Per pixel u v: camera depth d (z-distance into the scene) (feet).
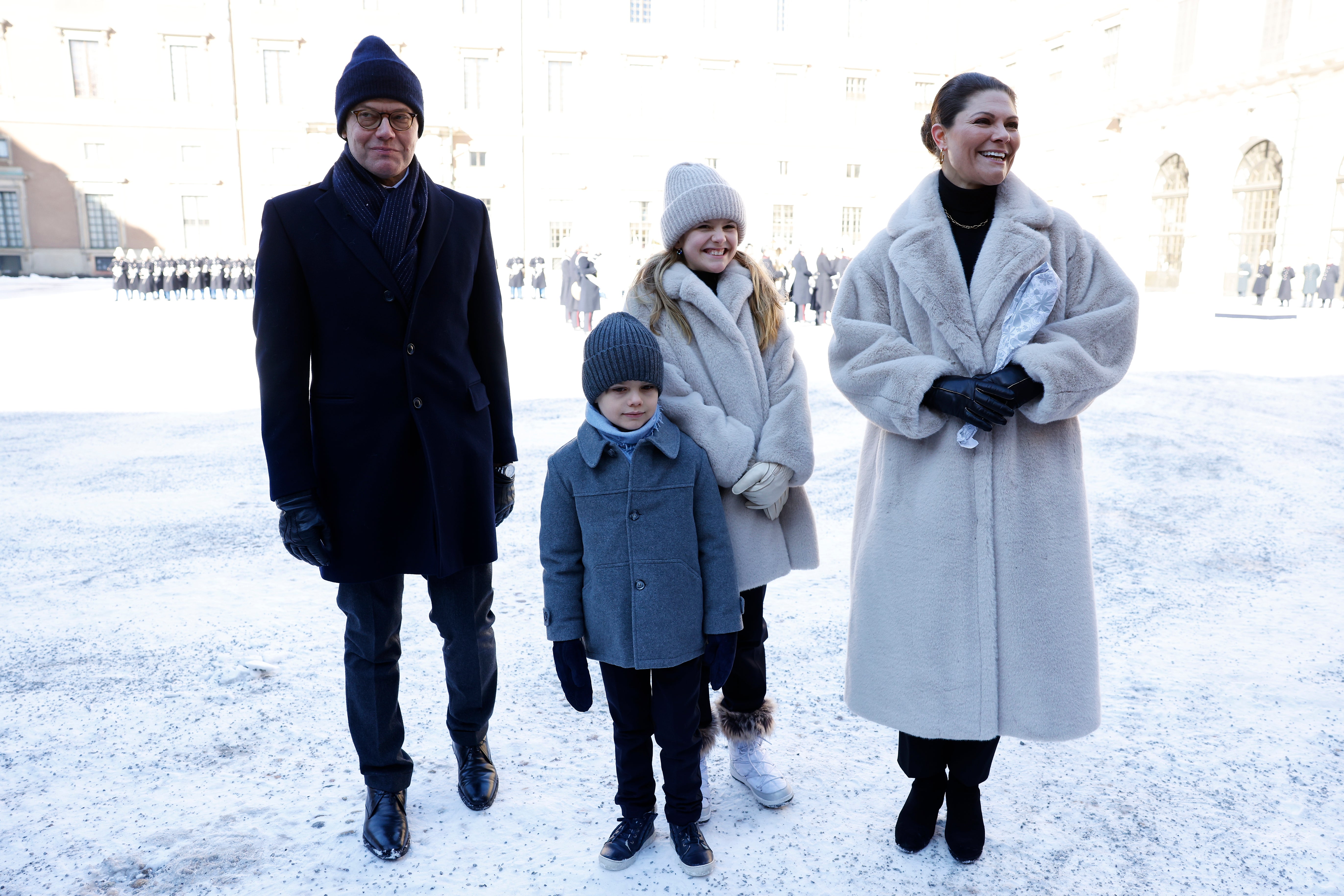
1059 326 6.22
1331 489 17.28
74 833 7.00
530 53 126.31
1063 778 7.68
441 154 120.88
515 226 129.08
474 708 7.43
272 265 6.50
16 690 9.58
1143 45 95.61
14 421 25.89
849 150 136.98
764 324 7.36
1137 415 24.54
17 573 13.38
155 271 91.09
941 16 136.87
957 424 6.31
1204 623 11.05
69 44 120.78
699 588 6.56
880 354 6.41
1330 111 73.77
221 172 125.59
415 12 123.65
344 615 11.80
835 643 10.77
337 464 6.73
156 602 12.24
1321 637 10.57
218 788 7.68
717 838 6.89
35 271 123.54
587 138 129.08
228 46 122.83
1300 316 63.46
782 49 132.87
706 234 7.13
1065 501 6.31
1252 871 6.37
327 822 7.14
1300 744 8.16
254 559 14.08
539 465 19.62
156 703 9.28
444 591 7.31
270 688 9.62
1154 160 94.32
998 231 6.26
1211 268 87.20
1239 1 82.64
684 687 6.51
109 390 32.17
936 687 6.24
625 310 7.52
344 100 6.37
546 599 6.66
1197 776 7.66
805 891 6.21
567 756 8.22
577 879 6.39
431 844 6.82
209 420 26.09
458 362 7.09
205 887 6.33
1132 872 6.38
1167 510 16.02
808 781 7.72
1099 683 6.41
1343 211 73.36
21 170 121.19
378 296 6.69
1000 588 6.22
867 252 6.82
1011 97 6.13
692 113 131.85
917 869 6.45
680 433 6.72
